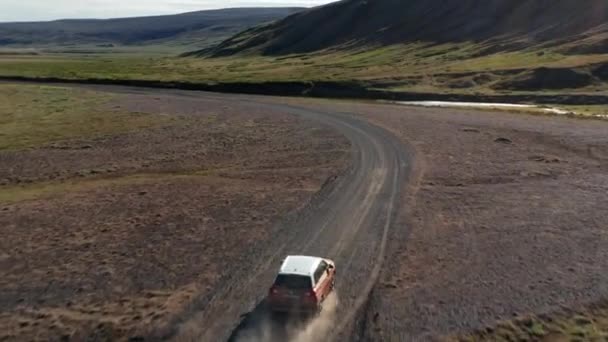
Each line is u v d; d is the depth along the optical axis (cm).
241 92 14525
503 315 2612
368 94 13475
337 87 14075
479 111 9925
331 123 8631
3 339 2486
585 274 3059
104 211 4316
